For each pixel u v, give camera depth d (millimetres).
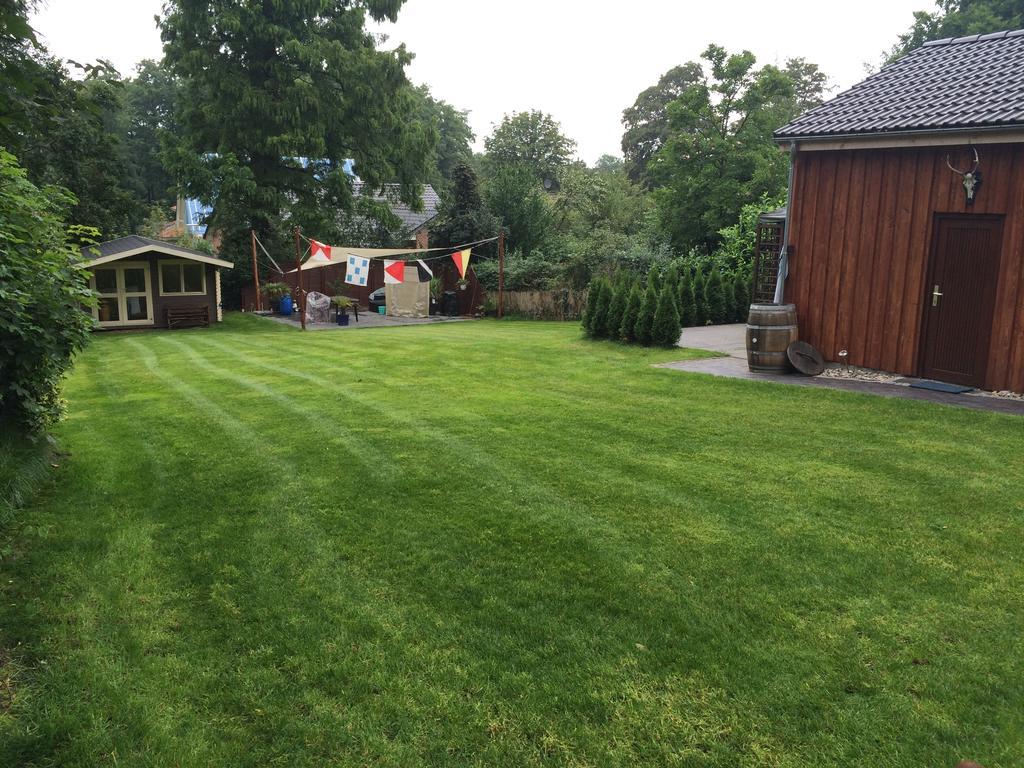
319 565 3834
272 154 24438
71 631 3148
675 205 25438
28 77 2998
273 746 2467
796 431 6543
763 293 15781
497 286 23625
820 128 9148
